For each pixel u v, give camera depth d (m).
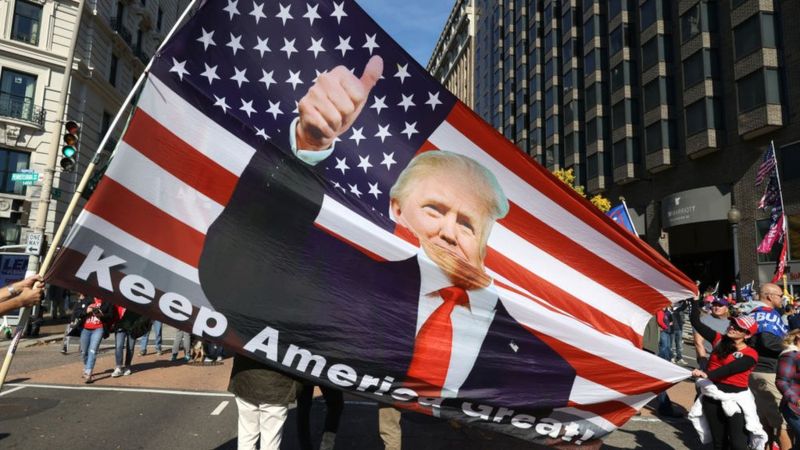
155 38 33.47
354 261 3.41
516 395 3.61
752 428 4.06
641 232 33.44
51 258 2.68
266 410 3.28
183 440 5.29
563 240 4.11
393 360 3.37
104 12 26.36
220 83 3.34
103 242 2.96
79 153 24.59
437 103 3.78
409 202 3.67
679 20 30.14
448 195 3.79
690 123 28.80
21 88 23.16
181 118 3.22
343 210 3.45
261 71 3.44
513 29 55.59
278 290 3.22
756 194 25.39
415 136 3.75
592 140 37.78
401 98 3.72
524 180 3.97
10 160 22.62
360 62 3.66
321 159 3.51
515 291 3.86
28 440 5.13
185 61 3.28
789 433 4.80
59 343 14.23
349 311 3.33
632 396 3.79
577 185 40.00
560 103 44.88
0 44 22.34
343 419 6.24
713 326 5.86
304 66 3.54
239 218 3.25
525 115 51.44
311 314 3.25
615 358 3.80
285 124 3.45
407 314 3.45
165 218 3.12
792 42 24.02
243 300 3.15
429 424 5.93
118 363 8.62
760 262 25.05
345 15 3.64
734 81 26.41
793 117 23.83
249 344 3.12
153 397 7.17
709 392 4.18
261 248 3.25
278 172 3.38
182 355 11.62
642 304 4.27
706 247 31.34
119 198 3.03
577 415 3.74
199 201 3.20
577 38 41.72
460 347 3.54
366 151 3.63
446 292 3.59
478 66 69.00
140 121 3.12
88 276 2.90
